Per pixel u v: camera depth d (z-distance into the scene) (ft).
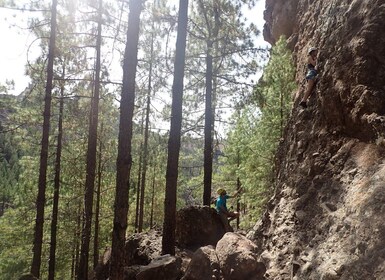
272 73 46.93
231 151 67.21
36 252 41.96
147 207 111.75
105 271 39.75
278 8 60.70
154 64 46.80
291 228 25.57
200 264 22.75
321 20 37.73
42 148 43.73
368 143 23.59
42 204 42.80
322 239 21.89
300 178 28.53
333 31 31.55
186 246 34.86
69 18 47.26
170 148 34.71
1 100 50.42
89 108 60.13
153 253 34.35
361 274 16.76
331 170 25.52
